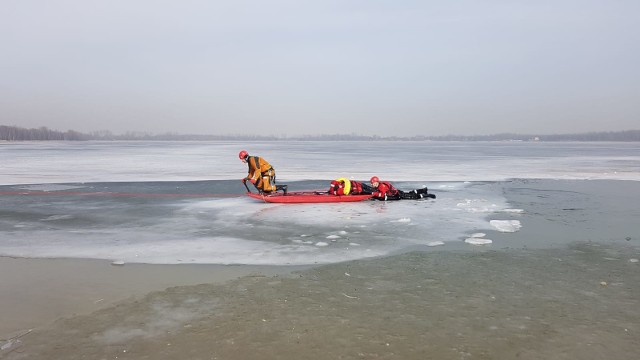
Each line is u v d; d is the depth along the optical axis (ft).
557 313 16.75
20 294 19.11
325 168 93.50
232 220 35.12
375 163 112.27
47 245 27.32
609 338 14.76
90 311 17.26
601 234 30.09
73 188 57.52
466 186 59.00
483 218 35.83
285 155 165.68
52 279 21.03
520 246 26.91
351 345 14.40
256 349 14.19
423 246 27.02
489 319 16.26
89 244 27.53
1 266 23.13
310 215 37.17
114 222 34.55
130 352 14.07
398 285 19.92
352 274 21.49
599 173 79.77
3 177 72.28
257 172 43.83
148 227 32.58
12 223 34.24
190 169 91.50
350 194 45.70
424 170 87.61
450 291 19.11
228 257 24.61
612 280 20.47
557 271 21.83
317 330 15.46
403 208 40.75
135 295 18.88
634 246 26.84
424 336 14.98
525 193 51.60
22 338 15.10
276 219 35.45
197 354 13.92
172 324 16.02
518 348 14.17
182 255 25.02
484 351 13.98
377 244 27.43
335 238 28.94
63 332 15.47
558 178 69.82
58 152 180.04
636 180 66.64
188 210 39.96
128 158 134.82
